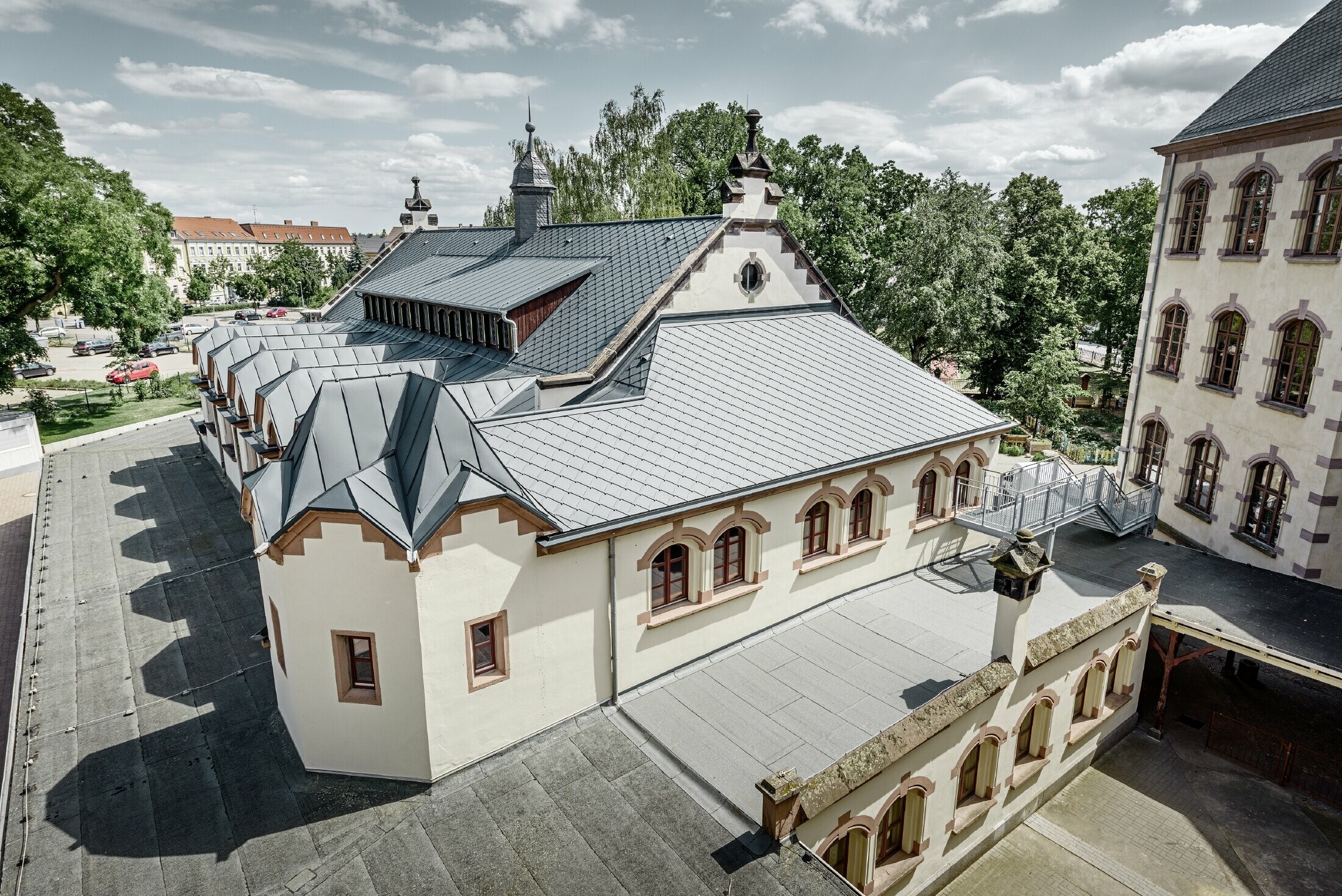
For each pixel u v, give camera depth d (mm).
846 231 57094
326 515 11805
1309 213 20750
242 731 14438
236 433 25672
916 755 13781
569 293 24656
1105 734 19469
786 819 11523
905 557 20578
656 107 54844
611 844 11672
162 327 59188
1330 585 20812
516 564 12984
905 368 22844
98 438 44562
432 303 27562
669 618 15508
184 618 18656
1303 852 16609
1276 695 22000
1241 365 23016
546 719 14086
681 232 23625
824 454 17750
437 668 12414
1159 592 20125
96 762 13656
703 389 18938
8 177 44719
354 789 12922
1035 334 53031
